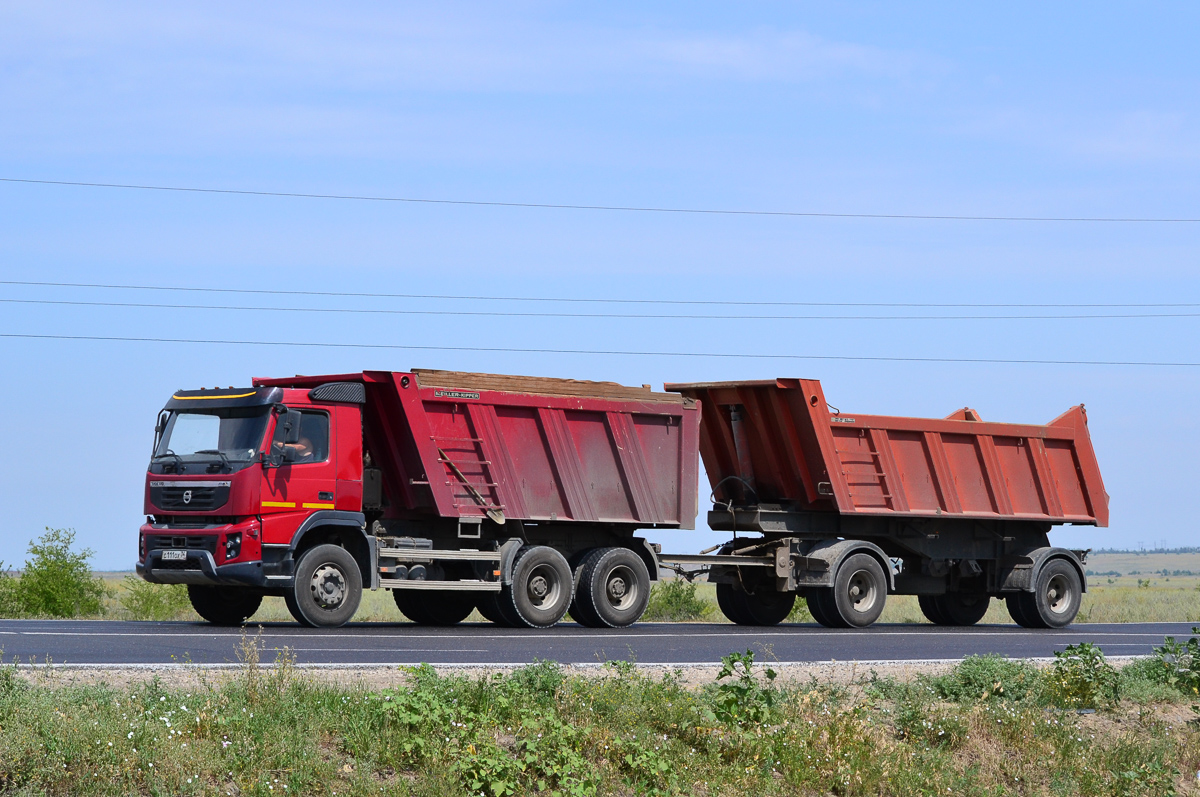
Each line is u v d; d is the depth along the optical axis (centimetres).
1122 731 1777
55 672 1522
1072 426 3566
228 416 2539
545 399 2861
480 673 1622
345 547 2623
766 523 3148
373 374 2672
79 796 1100
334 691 1430
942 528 3372
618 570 2883
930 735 1638
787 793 1404
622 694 1551
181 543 2503
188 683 1471
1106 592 8219
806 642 2480
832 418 3159
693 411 3097
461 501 2736
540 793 1277
